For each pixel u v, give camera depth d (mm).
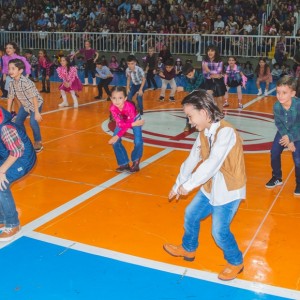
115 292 3463
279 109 5336
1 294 3414
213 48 8922
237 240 4379
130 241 4328
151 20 23547
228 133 3191
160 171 6602
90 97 14297
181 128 9680
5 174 3887
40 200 5363
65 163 6914
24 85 6965
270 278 3676
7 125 3738
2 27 26000
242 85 12477
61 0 27406
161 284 3576
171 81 13609
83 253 4062
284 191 5832
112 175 6375
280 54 19125
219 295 3426
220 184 3287
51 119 10406
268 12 22531
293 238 4445
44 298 3369
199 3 23969
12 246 4164
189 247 3816
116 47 22797
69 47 23391
